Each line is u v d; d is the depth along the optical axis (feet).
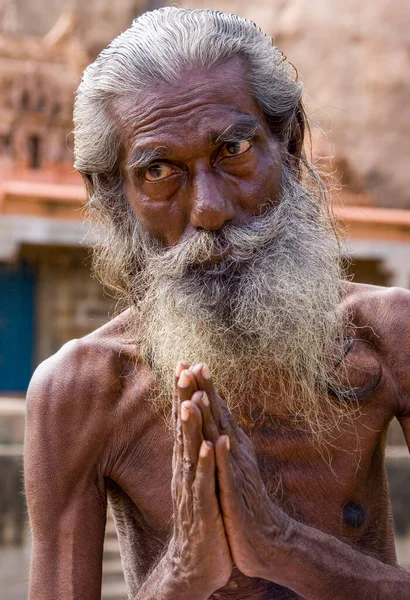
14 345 47.16
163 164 4.88
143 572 5.40
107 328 5.62
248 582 5.14
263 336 4.88
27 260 46.73
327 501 5.16
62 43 46.91
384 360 5.26
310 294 4.99
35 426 5.35
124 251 5.40
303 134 5.60
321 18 53.06
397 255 38.40
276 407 5.12
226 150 4.89
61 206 37.47
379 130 51.98
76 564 5.22
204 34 4.96
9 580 27.61
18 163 45.98
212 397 4.31
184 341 4.95
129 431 5.31
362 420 5.19
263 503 4.51
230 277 4.90
